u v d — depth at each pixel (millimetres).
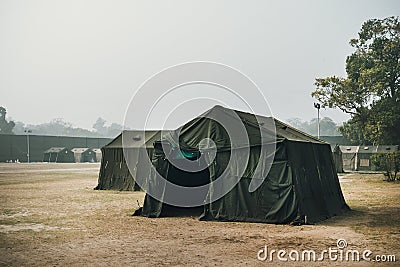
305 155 11383
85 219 11109
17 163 57375
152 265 6754
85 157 61688
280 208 10289
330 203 12047
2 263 6918
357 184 22797
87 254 7473
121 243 8305
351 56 39312
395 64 36188
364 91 36188
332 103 37312
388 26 37281
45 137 64750
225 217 10734
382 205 13922
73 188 19875
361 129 38875
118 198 15781
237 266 6668
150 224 10367
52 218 11258
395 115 34438
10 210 12727
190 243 8273
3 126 81938
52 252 7625
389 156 26031
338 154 35250
